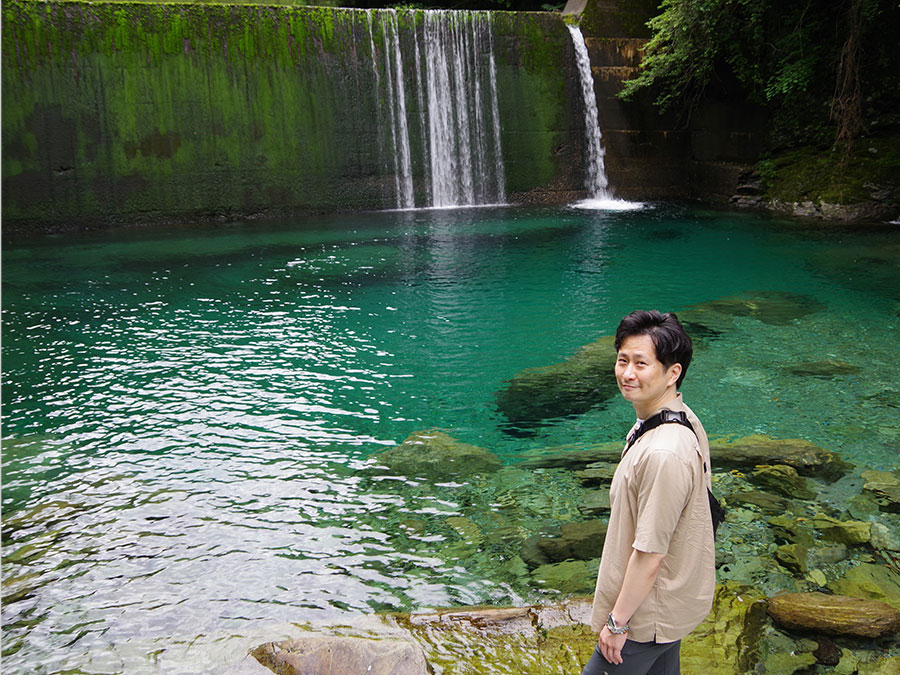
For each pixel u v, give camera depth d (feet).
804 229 45.16
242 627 10.68
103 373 22.04
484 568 12.18
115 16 45.85
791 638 10.12
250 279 33.81
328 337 25.62
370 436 17.67
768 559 12.19
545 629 10.31
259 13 48.75
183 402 19.81
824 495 14.33
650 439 6.34
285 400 19.98
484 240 42.73
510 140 56.39
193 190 49.34
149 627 10.68
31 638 10.41
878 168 48.62
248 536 13.21
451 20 53.31
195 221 49.73
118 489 15.01
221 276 34.42
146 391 20.61
